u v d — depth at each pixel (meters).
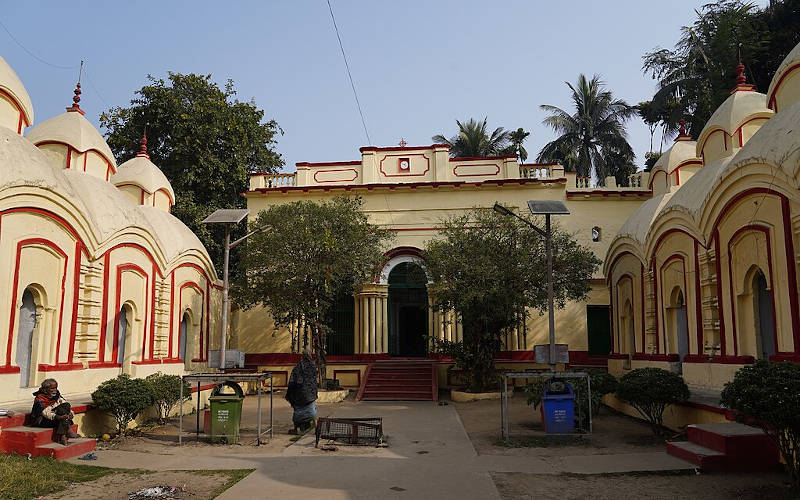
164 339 17.12
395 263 24.03
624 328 18.31
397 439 11.89
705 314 12.62
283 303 19.58
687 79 29.23
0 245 10.66
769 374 7.23
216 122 27.45
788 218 9.69
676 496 7.27
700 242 12.68
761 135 10.59
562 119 37.00
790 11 26.55
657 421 11.64
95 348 13.74
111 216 14.51
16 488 7.49
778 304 9.99
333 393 19.38
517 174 24.56
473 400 18.75
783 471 8.32
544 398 11.80
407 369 21.58
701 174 14.04
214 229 28.17
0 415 9.48
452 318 23.16
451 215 23.23
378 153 25.22
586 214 23.83
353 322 24.50
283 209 20.11
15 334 11.10
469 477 8.43
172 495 7.42
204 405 17.36
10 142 11.34
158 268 16.88
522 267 17.97
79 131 15.66
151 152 27.95
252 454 10.30
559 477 8.41
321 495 7.41
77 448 9.72
